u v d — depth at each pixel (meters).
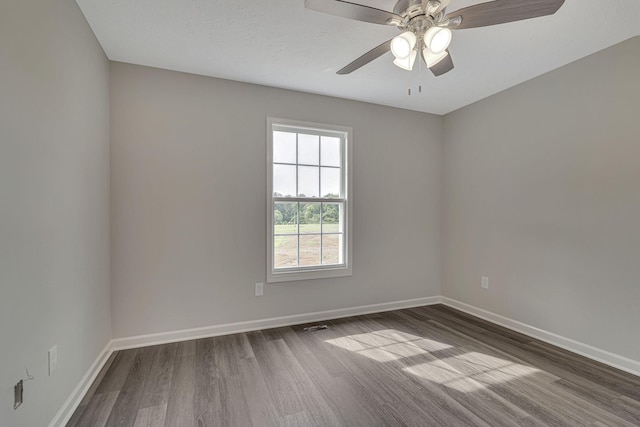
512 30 2.00
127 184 2.46
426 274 3.70
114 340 2.43
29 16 1.29
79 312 1.80
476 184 3.31
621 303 2.15
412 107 3.52
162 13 1.86
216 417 1.65
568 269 2.47
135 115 2.49
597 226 2.28
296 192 3.11
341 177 3.30
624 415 1.67
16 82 1.21
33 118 1.32
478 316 3.28
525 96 2.80
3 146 1.13
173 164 2.60
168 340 2.59
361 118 3.34
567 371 2.13
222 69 2.59
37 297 1.35
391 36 2.11
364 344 2.57
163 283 2.57
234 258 2.81
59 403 1.55
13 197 1.19
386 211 3.48
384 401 1.79
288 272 3.01
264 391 1.89
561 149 2.52
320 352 2.42
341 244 3.30
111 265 2.42
